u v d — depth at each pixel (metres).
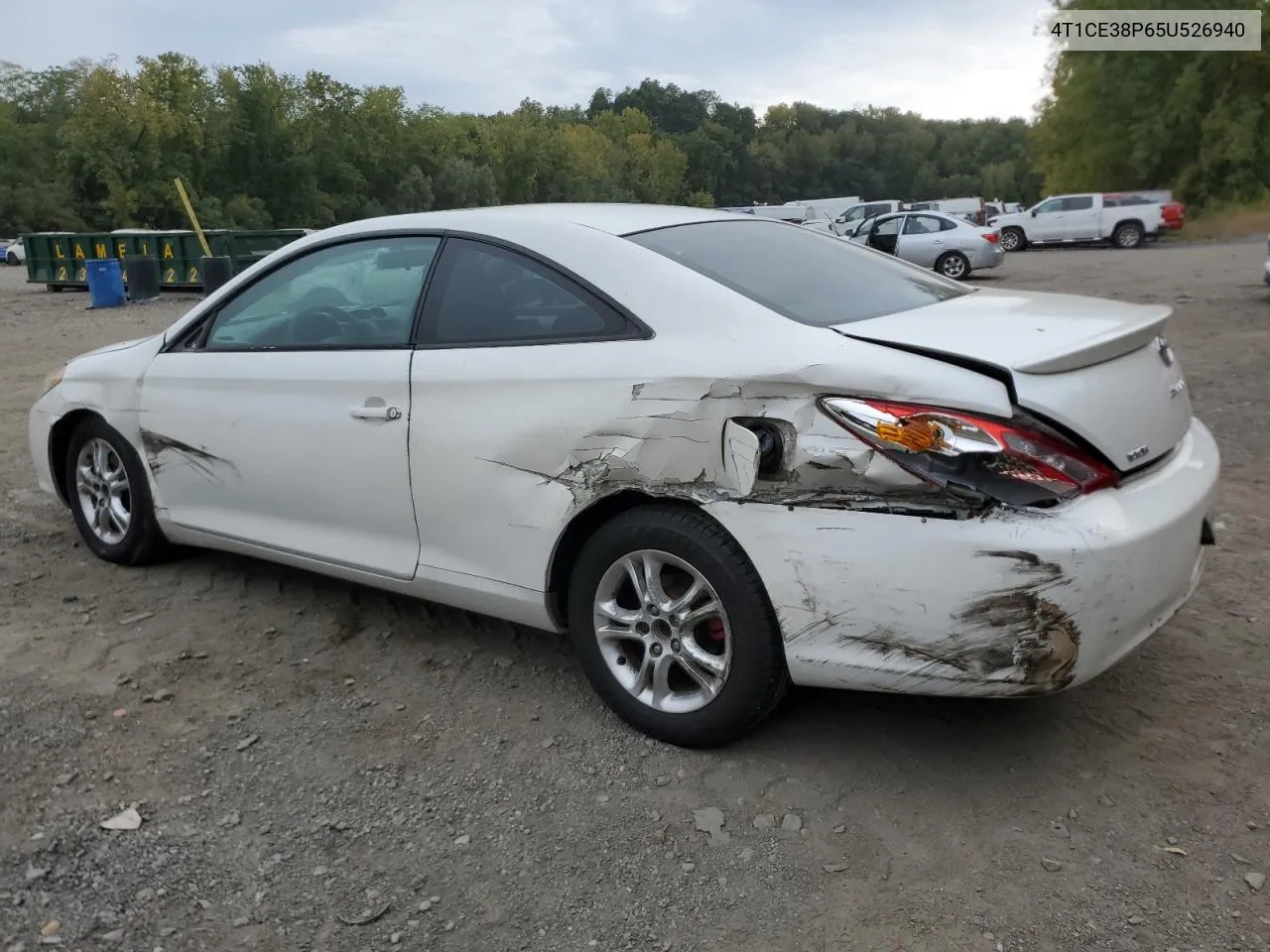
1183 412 3.07
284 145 75.62
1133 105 41.06
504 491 3.26
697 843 2.71
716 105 179.25
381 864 2.66
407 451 3.47
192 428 4.16
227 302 4.19
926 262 21.61
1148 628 2.75
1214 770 2.97
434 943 2.38
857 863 2.62
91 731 3.28
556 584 3.30
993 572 2.51
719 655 3.03
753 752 3.12
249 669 3.72
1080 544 2.49
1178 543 2.74
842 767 3.04
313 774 3.06
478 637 3.97
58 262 23.86
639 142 133.62
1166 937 2.34
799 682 2.88
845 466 2.64
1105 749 3.09
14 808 2.87
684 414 2.87
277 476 3.89
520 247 3.38
